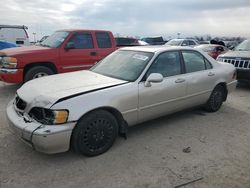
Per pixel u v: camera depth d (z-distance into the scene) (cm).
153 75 391
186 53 479
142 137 415
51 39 781
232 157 355
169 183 293
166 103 431
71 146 341
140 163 335
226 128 462
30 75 680
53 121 309
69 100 321
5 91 713
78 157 348
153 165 330
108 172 314
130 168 323
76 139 330
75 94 332
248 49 845
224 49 1434
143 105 396
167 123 479
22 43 1511
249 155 362
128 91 373
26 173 310
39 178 300
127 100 372
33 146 314
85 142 338
